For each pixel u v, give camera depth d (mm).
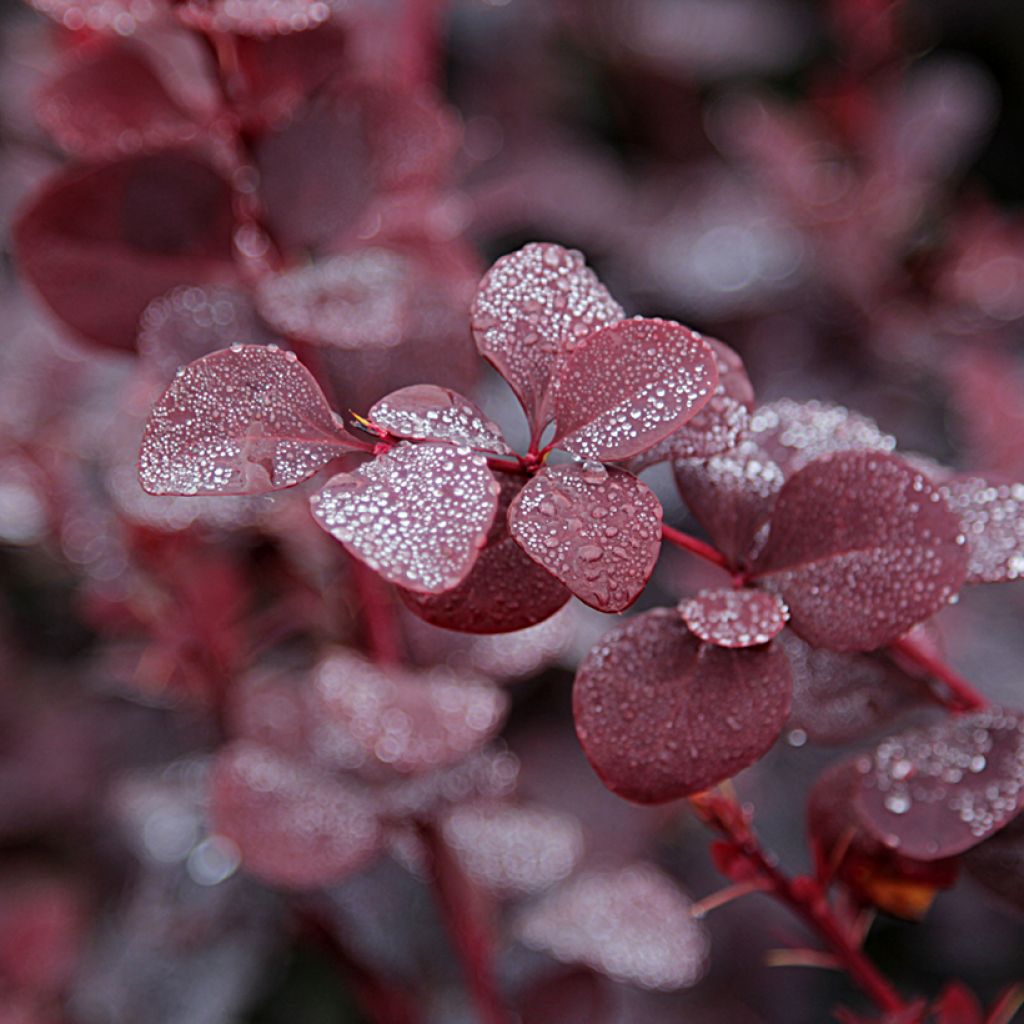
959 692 376
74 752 562
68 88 405
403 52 482
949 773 357
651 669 344
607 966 442
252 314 402
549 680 522
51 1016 505
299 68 402
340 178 408
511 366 338
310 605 478
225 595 471
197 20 389
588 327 340
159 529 448
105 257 399
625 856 484
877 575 344
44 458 507
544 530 323
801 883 372
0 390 521
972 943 604
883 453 346
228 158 409
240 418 327
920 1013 369
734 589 349
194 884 473
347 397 399
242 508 442
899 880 373
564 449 330
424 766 404
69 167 392
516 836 433
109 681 536
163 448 325
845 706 384
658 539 324
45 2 392
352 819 411
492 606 337
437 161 409
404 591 337
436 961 447
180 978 461
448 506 318
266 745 419
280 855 407
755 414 367
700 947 450
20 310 563
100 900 571
